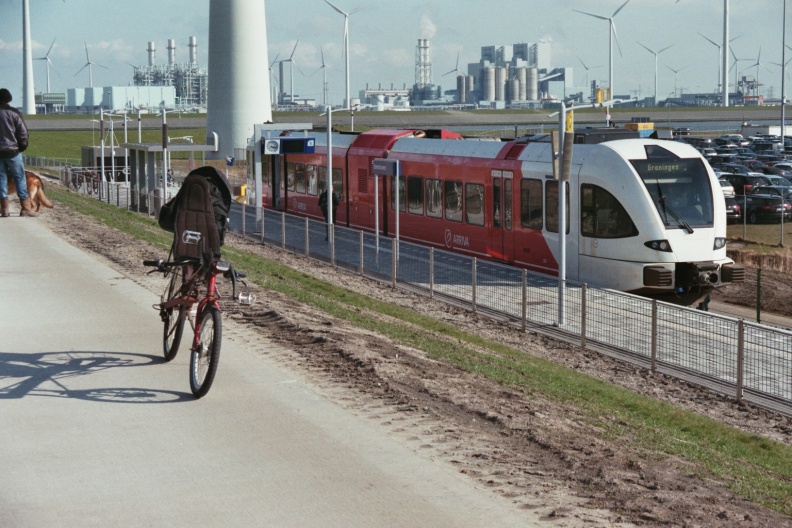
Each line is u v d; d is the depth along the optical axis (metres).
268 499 7.68
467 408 10.74
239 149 83.81
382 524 7.19
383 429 9.66
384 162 34.12
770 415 14.95
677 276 27.02
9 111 30.58
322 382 11.62
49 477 8.20
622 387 16.17
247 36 87.69
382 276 30.11
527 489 7.96
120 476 8.21
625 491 8.04
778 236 44.53
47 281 19.52
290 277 27.66
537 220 30.53
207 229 11.38
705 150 92.25
